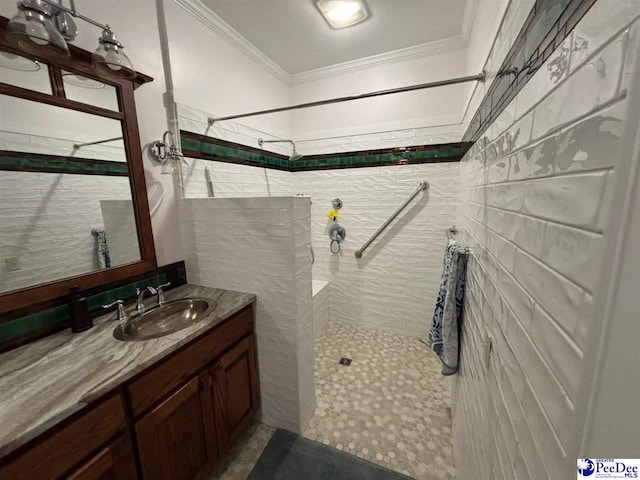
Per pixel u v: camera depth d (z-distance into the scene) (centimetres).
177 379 97
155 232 137
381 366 196
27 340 93
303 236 135
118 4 117
